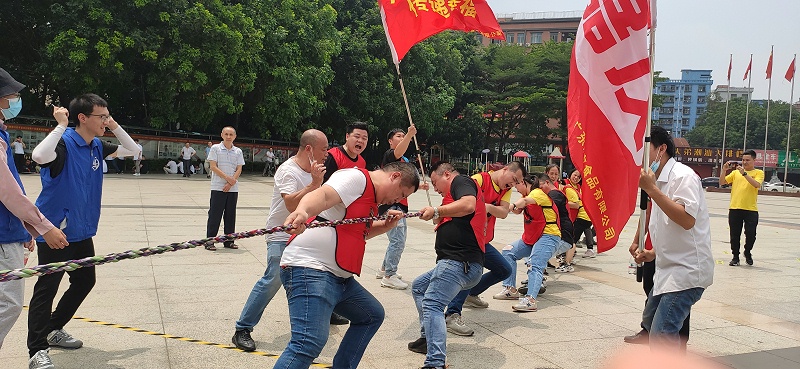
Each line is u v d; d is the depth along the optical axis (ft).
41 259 11.93
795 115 244.22
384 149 121.80
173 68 69.77
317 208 9.68
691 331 16.63
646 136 11.50
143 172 82.07
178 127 92.53
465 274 13.08
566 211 19.80
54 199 11.80
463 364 13.33
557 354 14.15
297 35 82.94
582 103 12.09
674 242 11.27
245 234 9.00
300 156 14.16
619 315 18.01
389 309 17.63
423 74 106.01
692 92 362.33
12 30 76.54
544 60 136.56
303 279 9.91
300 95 81.51
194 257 23.98
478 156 147.74
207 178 78.38
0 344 10.49
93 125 12.44
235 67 75.15
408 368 12.92
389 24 17.30
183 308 16.62
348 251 10.17
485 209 13.69
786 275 26.30
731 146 245.86
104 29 66.03
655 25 11.95
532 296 18.02
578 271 25.41
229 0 77.00
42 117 79.15
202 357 12.96
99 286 18.67
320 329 9.78
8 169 10.08
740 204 28.53
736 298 21.08
